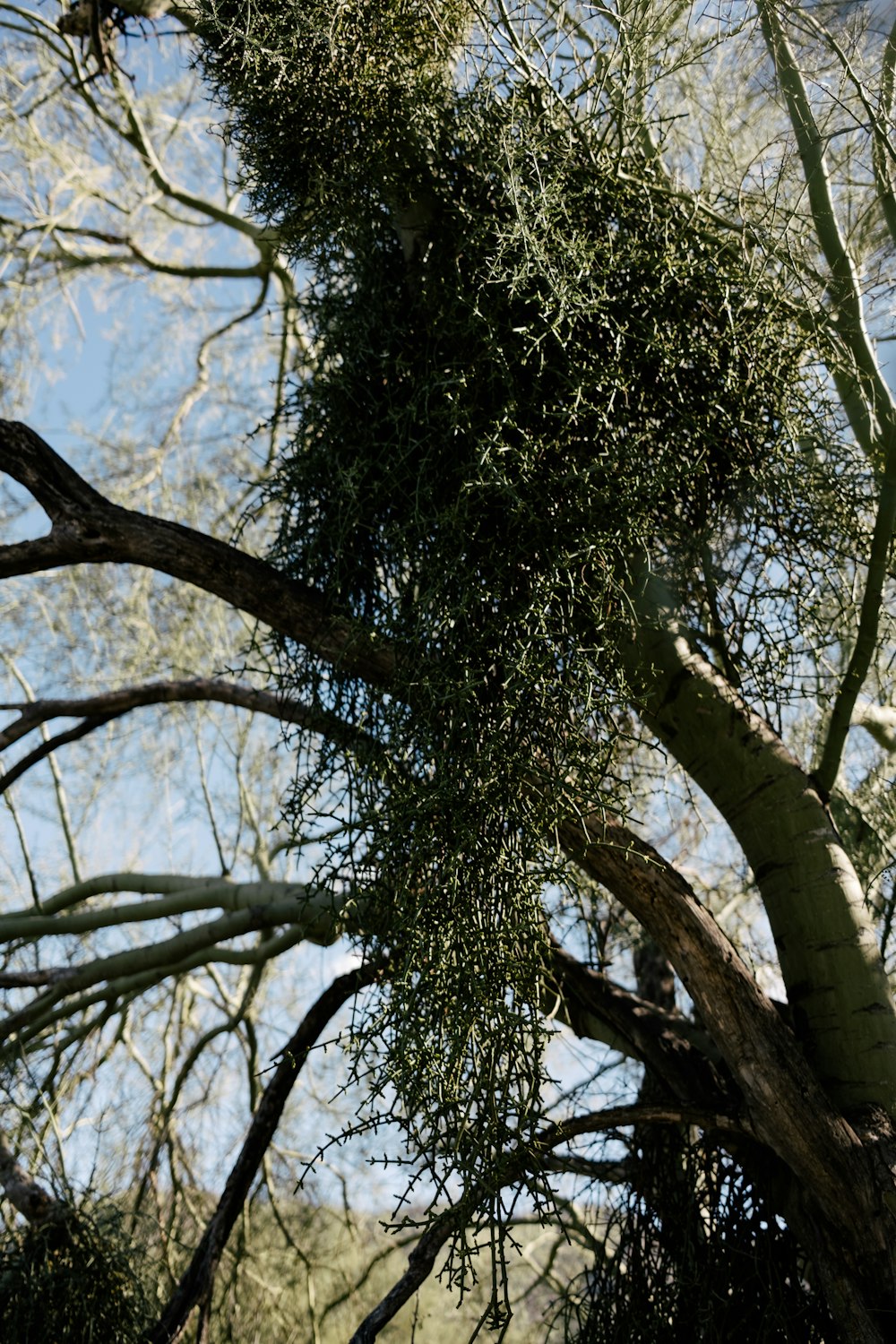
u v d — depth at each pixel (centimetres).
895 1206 190
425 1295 500
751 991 200
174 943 323
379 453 211
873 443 235
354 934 212
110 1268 267
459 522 188
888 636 243
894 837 304
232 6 198
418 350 217
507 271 189
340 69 198
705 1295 219
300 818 207
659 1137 242
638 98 215
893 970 281
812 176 240
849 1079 209
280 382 237
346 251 228
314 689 220
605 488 186
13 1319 255
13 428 228
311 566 221
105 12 285
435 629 189
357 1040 180
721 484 213
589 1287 250
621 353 198
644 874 202
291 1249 487
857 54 237
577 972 250
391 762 194
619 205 206
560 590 189
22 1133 320
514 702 177
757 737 232
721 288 205
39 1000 335
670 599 225
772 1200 215
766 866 230
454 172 214
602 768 179
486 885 178
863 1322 188
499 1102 175
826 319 217
